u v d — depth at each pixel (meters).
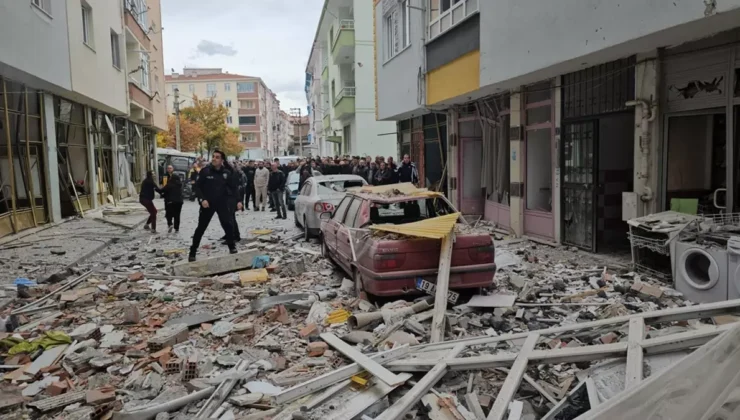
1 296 7.49
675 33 6.86
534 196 11.56
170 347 5.28
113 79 20.39
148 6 30.56
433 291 6.17
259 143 98.56
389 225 6.92
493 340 4.54
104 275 8.80
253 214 19.12
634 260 7.77
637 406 2.60
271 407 3.97
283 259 9.85
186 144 58.00
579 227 9.93
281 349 5.21
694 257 6.35
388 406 3.80
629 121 9.59
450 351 4.39
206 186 9.81
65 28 14.95
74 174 18.59
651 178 8.05
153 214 14.54
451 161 15.68
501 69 10.65
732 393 2.61
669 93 7.79
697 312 4.19
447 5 13.47
